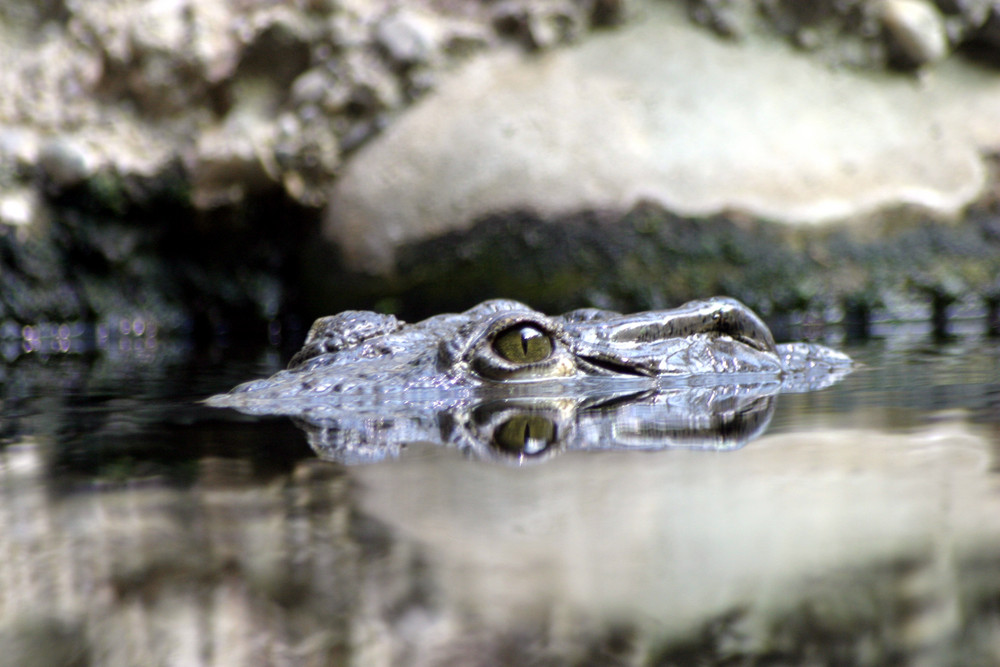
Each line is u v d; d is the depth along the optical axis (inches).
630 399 331.3
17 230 909.8
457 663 108.2
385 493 190.9
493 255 888.9
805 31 950.4
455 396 339.0
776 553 143.1
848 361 457.4
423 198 896.9
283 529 163.2
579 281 884.0
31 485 210.4
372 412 311.4
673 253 874.8
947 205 893.8
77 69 976.9
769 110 911.0
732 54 941.2
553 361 370.0
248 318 987.9
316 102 933.8
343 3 957.8
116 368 609.3
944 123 928.3
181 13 965.2
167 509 180.5
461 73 931.3
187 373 561.9
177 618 122.8
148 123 972.6
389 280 912.3
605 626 117.6
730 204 871.7
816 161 893.2
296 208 962.7
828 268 877.8
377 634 116.9
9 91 975.6
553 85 911.7
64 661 111.2
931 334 686.5
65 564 146.1
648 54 930.7
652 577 134.2
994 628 114.0
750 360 408.2
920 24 933.2
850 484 186.7
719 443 241.1
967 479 186.9
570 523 163.8
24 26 1038.4
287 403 337.4
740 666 105.8
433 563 142.5
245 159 938.1
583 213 873.5
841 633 113.7
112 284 964.6
